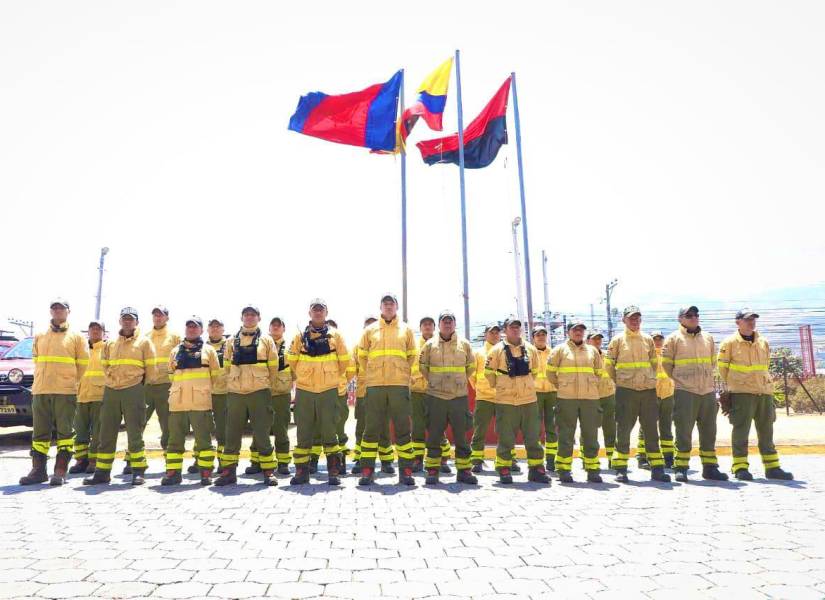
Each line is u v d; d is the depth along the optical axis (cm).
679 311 773
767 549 411
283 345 823
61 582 343
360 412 848
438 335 756
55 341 731
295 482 714
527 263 1201
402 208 1238
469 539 443
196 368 732
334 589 332
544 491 664
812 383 2384
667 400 866
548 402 908
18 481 741
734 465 752
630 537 447
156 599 315
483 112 1398
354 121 1280
